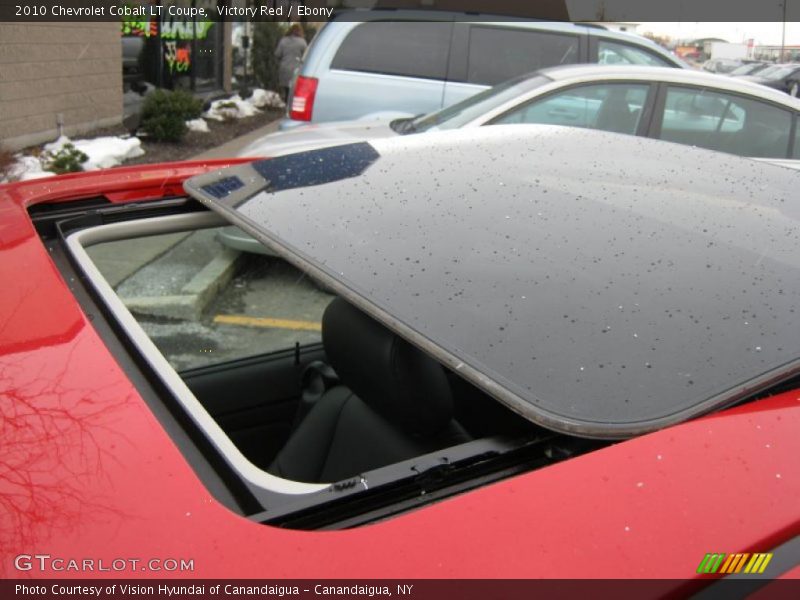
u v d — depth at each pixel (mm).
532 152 2035
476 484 1200
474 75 6816
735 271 1492
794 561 1033
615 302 1408
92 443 1075
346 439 1902
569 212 1679
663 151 2070
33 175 7320
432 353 1323
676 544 1016
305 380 2336
